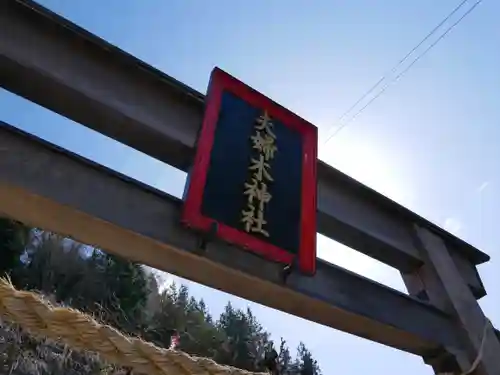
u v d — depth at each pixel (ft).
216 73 14.51
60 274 62.08
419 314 16.92
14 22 12.40
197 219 12.09
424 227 19.86
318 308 14.55
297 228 13.82
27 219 11.07
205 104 13.91
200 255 12.18
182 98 14.83
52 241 66.49
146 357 4.82
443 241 20.07
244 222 12.82
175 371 4.86
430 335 16.65
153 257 12.26
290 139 15.30
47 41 12.75
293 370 112.98
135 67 14.02
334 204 17.69
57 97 12.66
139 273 70.79
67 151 11.38
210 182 12.80
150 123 13.65
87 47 13.41
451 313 17.67
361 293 15.64
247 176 13.60
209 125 13.58
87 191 11.27
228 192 12.98
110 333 4.80
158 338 67.10
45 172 10.88
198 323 84.12
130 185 12.09
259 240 12.87
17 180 10.37
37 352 36.88
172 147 14.12
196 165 12.78
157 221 12.01
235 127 14.16
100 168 11.71
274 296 13.84
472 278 20.63
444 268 18.54
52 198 10.61
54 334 4.61
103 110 13.05
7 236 62.28
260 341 94.12
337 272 15.40
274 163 14.37
